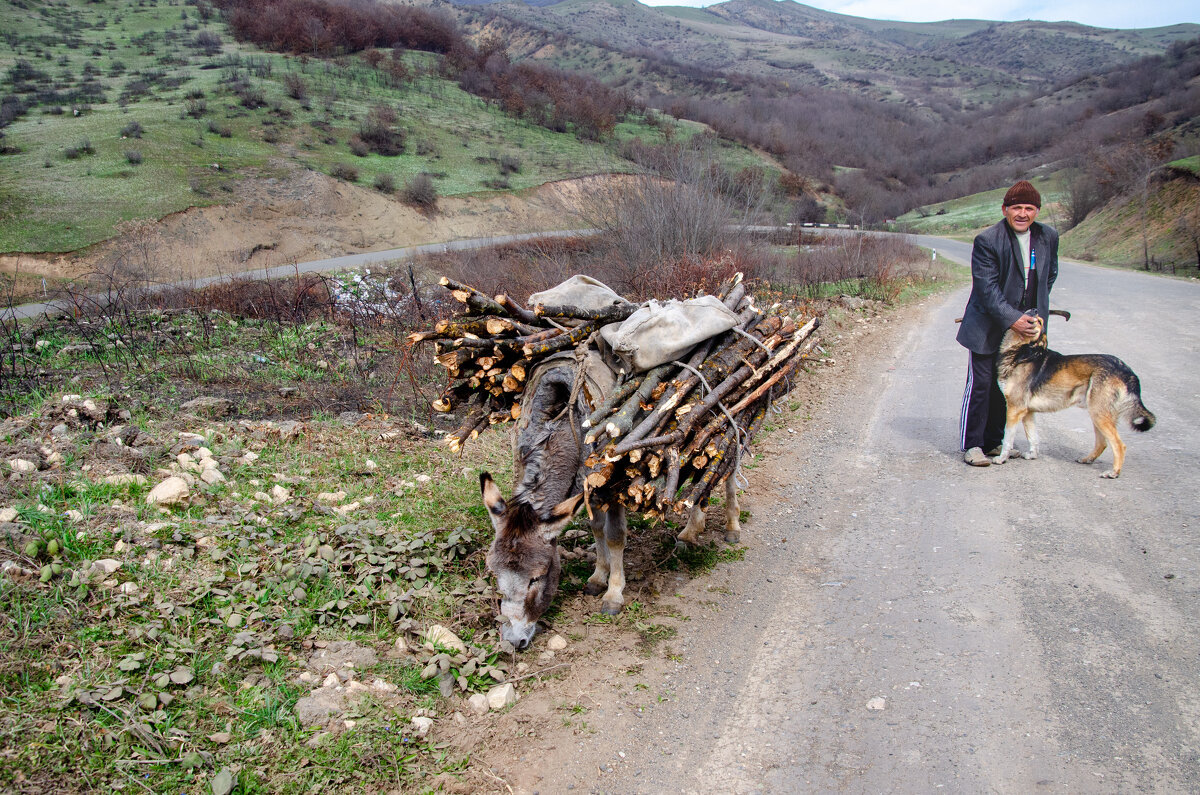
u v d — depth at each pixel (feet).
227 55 204.33
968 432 22.68
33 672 11.06
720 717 12.21
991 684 12.41
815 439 26.55
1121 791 9.96
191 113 144.66
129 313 42.34
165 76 179.52
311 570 14.57
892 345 43.78
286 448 21.80
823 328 46.47
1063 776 10.31
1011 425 21.85
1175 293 61.62
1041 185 231.91
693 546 18.40
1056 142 313.94
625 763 11.22
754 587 16.43
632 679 13.25
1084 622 13.84
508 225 131.95
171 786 9.78
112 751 10.11
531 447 14.42
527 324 16.35
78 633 11.93
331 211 118.62
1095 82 463.83
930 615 14.65
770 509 20.57
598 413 14.37
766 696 12.66
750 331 18.38
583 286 17.87
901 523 18.98
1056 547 16.76
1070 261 115.96
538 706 12.43
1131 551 16.19
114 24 247.91
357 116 165.58
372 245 116.67
